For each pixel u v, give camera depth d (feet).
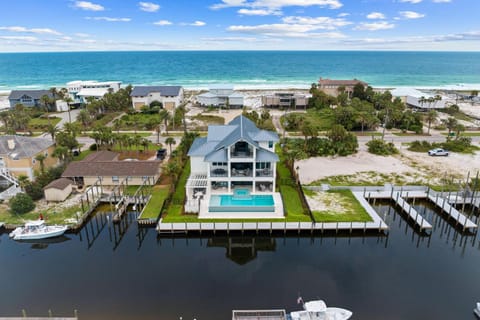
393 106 286.05
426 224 125.49
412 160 194.29
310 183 161.58
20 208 133.28
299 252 117.08
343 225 122.93
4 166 156.66
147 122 275.18
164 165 179.32
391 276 103.55
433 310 89.04
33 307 89.51
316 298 92.89
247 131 154.30
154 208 138.31
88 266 108.47
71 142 189.78
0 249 118.52
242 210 132.87
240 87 532.32
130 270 106.22
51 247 120.37
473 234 127.65
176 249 119.34
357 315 86.63
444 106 330.75
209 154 140.77
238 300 91.86
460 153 206.39
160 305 90.02
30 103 344.28
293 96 345.72
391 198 147.02
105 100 319.27
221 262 111.04
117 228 133.08
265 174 142.61
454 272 105.91
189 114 326.65
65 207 140.87
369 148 211.00
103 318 85.51
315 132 212.23
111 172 158.81
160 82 623.36
